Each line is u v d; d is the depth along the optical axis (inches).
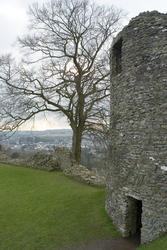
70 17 577.9
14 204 365.7
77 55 611.5
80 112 624.1
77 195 393.4
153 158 219.9
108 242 243.0
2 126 589.6
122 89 263.6
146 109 228.7
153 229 215.0
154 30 227.6
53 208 341.4
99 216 300.5
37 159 669.9
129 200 251.9
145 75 231.5
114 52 304.5
